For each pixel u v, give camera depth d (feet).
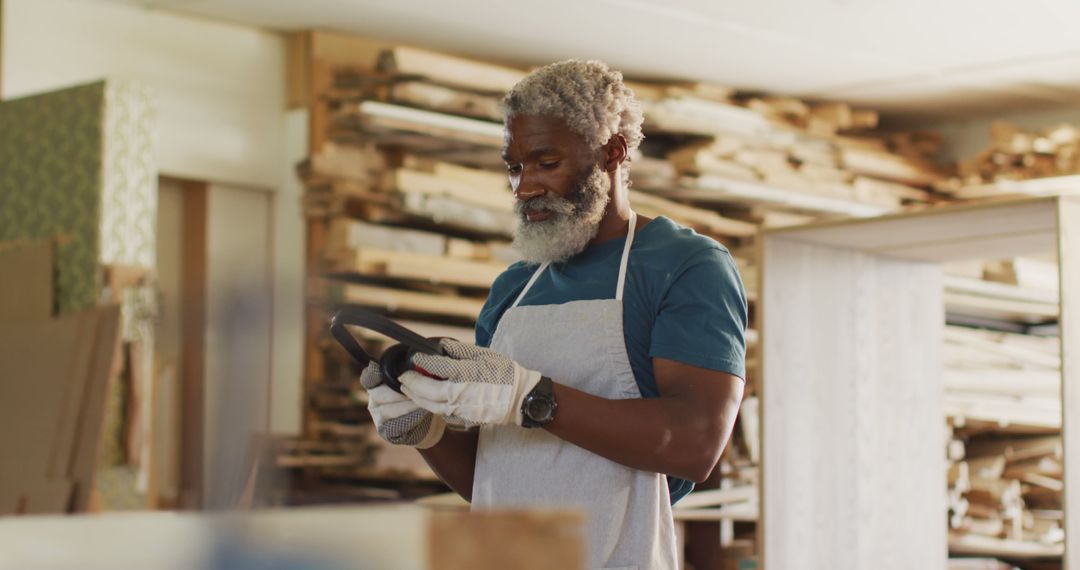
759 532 13.32
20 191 18.04
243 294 3.92
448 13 22.04
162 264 21.98
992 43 23.93
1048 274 23.68
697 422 6.23
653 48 24.29
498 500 6.82
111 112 17.39
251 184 22.50
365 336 20.94
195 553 2.32
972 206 11.93
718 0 21.33
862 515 14.24
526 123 6.77
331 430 20.86
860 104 28.76
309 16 22.11
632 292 6.72
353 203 21.40
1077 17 22.31
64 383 16.69
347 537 2.31
